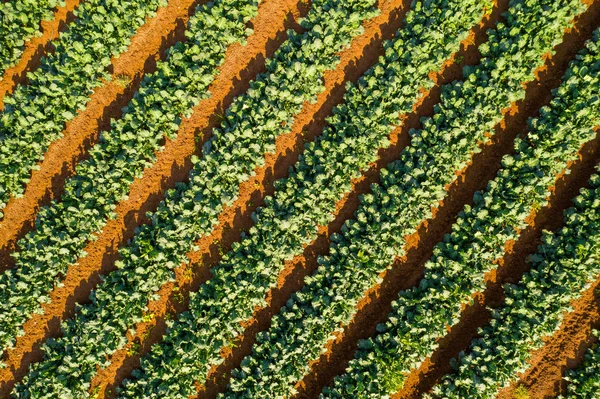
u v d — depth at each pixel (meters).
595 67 14.11
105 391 15.33
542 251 14.34
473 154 15.02
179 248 15.16
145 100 15.09
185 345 14.82
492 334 14.36
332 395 14.52
